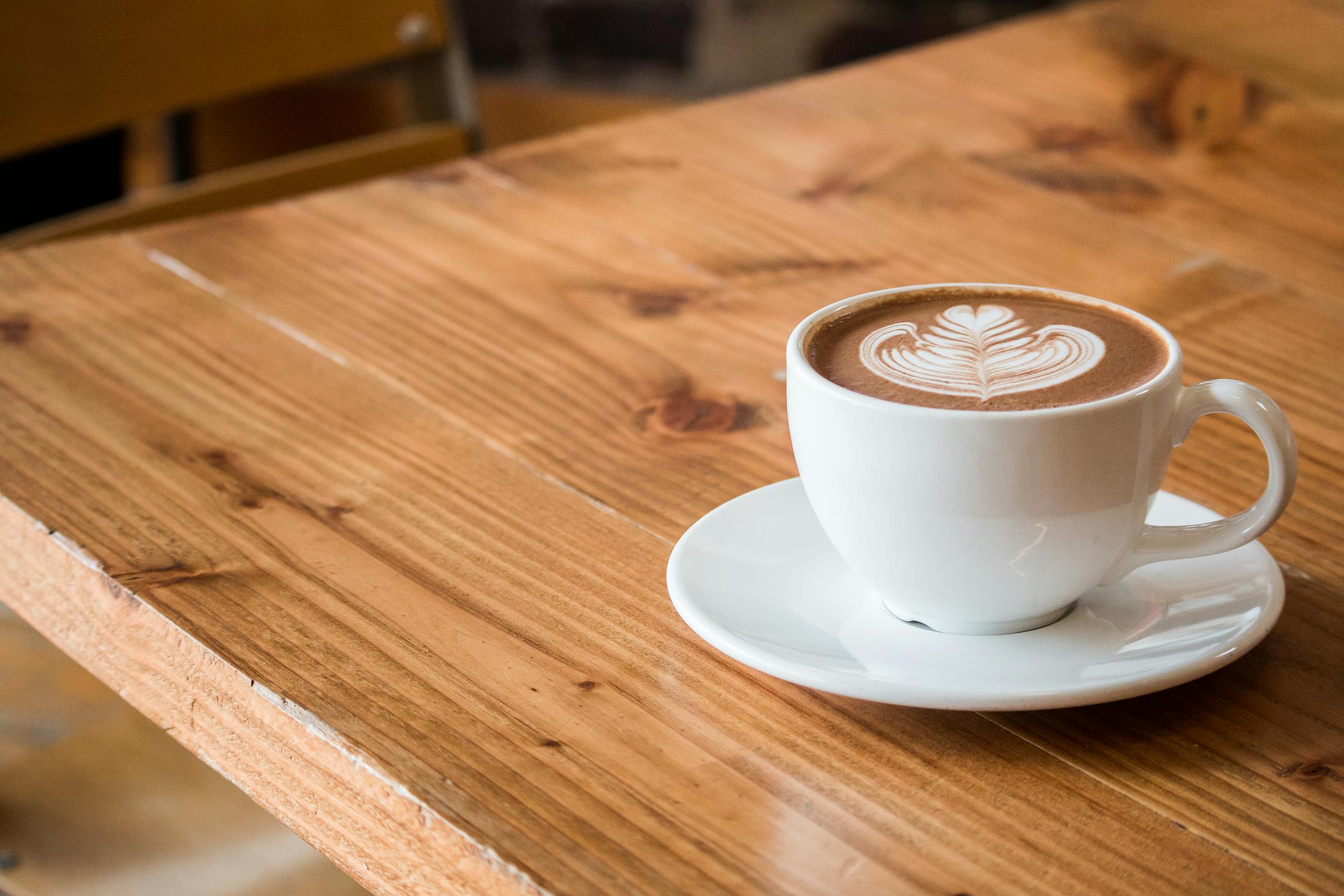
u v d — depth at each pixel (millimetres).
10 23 1356
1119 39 1515
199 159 2729
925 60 1458
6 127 1362
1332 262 1060
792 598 806
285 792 777
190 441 905
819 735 762
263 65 1550
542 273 1049
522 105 3838
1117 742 759
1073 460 760
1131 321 812
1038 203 1124
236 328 995
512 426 919
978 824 732
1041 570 776
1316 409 928
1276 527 855
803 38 3543
